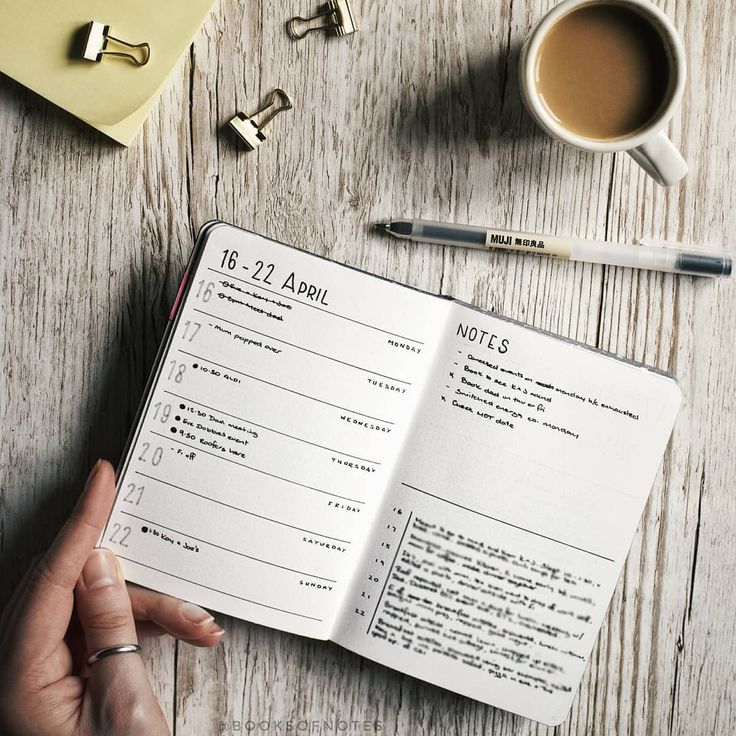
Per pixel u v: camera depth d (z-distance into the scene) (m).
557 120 0.60
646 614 0.70
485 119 0.67
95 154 0.66
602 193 0.68
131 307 0.67
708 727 0.70
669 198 0.68
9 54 0.62
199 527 0.62
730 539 0.70
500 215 0.68
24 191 0.66
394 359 0.61
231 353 0.60
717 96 0.68
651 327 0.69
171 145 0.66
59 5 0.62
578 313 0.69
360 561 0.64
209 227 0.60
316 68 0.67
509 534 0.64
